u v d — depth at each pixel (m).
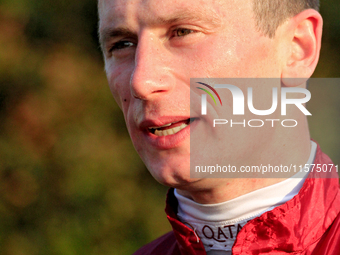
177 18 2.55
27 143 12.78
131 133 2.82
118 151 13.02
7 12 13.09
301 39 2.87
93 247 12.03
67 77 13.12
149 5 2.58
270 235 2.64
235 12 2.62
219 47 2.58
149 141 2.64
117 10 2.69
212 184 2.75
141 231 12.39
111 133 13.18
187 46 2.60
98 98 13.20
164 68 2.55
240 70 2.63
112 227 12.29
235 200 2.84
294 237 2.62
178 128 2.64
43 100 12.90
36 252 11.93
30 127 12.85
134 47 2.92
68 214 12.36
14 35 13.20
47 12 13.41
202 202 2.96
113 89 3.07
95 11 13.63
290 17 2.84
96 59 13.49
